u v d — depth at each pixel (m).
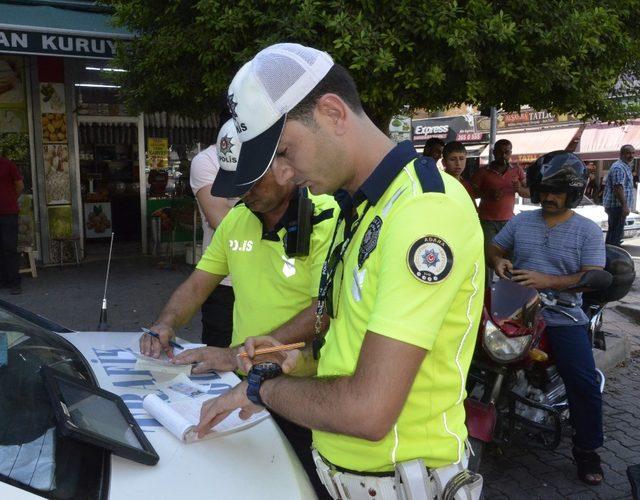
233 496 1.49
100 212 9.76
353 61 4.13
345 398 1.35
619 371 5.48
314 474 2.04
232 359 2.22
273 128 1.41
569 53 4.84
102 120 9.29
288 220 2.27
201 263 2.67
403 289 1.34
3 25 5.93
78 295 7.31
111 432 1.58
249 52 4.38
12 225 7.22
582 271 3.46
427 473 1.52
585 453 3.59
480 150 20.86
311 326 2.17
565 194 3.43
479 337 3.10
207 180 3.52
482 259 1.48
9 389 1.71
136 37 5.65
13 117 8.55
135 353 2.25
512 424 3.43
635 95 6.46
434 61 4.44
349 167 1.48
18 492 1.33
